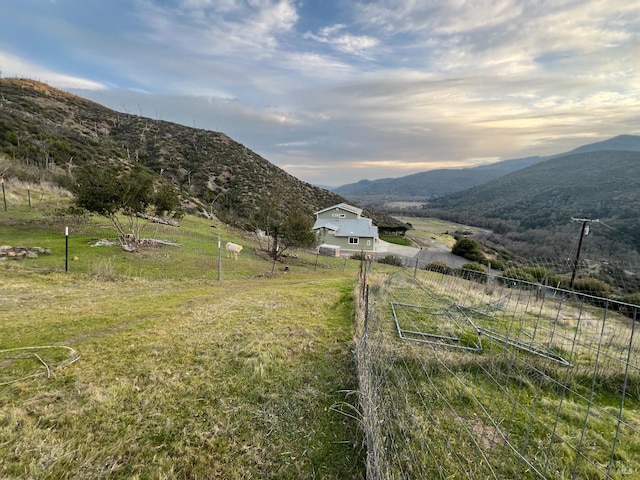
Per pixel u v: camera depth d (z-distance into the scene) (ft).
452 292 37.88
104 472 8.79
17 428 10.08
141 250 51.11
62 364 14.23
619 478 9.50
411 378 14.56
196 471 9.17
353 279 49.42
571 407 13.05
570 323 26.17
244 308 25.38
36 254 39.47
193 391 12.85
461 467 9.54
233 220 120.26
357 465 9.78
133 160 150.82
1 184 71.67
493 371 15.80
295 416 11.89
